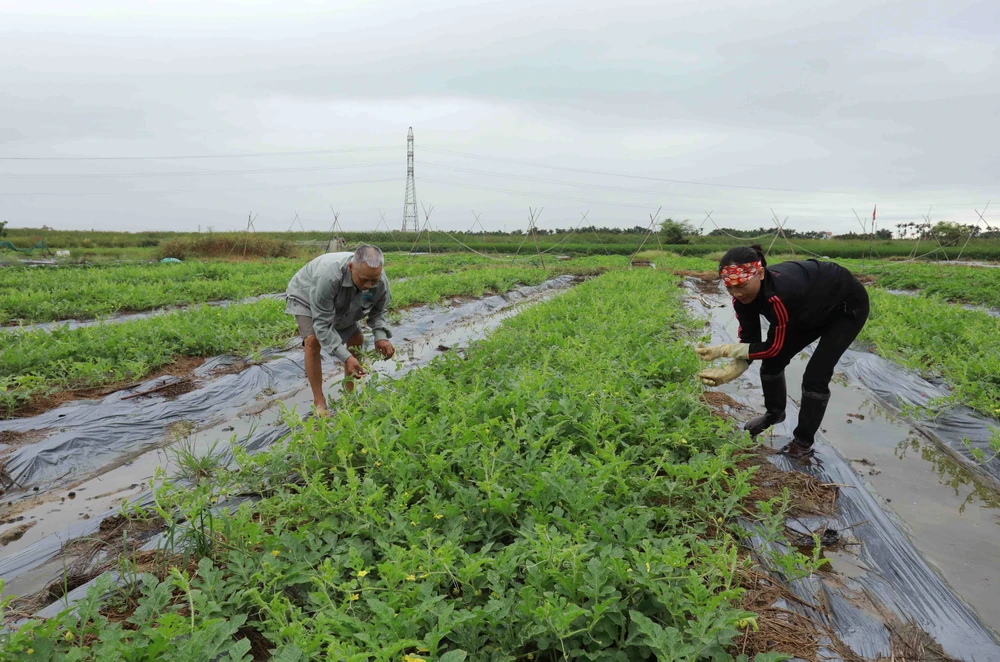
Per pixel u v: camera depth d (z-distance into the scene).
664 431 4.70
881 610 3.26
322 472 4.04
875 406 6.98
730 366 4.73
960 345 8.27
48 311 11.90
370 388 5.71
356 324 6.09
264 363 8.13
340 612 2.65
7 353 7.11
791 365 8.77
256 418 6.65
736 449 4.94
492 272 20.53
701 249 45.00
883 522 4.14
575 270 27.44
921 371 7.67
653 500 3.94
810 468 4.88
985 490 4.80
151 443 5.92
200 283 15.87
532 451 4.04
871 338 9.65
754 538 3.80
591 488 3.56
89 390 7.03
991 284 17.48
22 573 3.66
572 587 2.71
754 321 4.55
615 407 4.92
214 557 3.41
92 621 2.77
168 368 7.96
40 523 4.41
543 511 3.51
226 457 5.27
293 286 5.72
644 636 2.63
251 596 2.89
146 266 24.72
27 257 31.47
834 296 4.41
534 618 2.60
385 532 3.28
